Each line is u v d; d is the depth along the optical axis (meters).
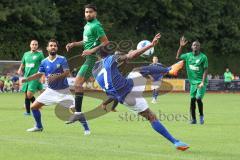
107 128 35.22
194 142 28.67
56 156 23.19
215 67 137.88
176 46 135.12
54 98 31.72
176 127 36.69
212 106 61.59
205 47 137.62
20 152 24.17
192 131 34.19
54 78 31.44
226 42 139.88
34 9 112.38
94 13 31.09
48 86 31.72
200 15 137.88
